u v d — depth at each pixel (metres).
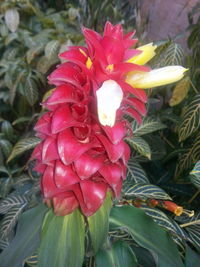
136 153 0.36
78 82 0.18
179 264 0.22
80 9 0.65
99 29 0.53
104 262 0.23
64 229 0.21
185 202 0.36
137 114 0.19
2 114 0.66
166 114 0.38
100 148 0.19
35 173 0.36
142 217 0.24
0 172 0.52
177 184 0.37
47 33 0.60
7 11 0.63
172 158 0.41
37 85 0.59
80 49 0.19
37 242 0.22
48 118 0.19
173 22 0.53
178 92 0.33
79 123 0.18
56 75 0.17
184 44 0.51
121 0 0.61
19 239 0.23
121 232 0.25
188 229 0.28
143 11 0.58
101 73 0.17
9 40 0.61
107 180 0.19
